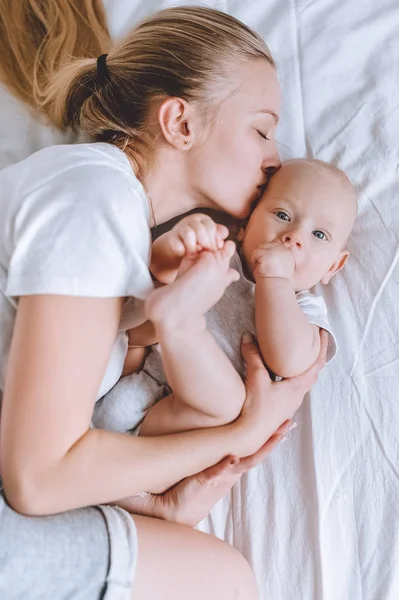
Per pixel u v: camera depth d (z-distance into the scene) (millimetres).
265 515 908
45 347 655
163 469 756
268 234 914
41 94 1005
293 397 871
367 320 978
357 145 1068
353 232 1024
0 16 1072
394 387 939
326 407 946
